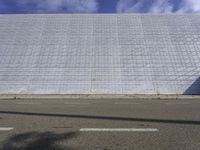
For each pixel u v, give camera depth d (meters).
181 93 21.52
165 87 22.16
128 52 26.11
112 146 5.03
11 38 28.31
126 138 5.64
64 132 6.24
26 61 25.33
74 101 16.17
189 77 23.20
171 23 30.08
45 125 7.17
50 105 13.39
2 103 15.09
